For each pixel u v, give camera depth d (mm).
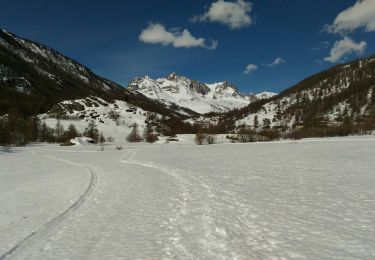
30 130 124312
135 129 168625
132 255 10211
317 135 112312
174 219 13672
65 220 14523
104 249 10844
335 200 14844
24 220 14836
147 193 19406
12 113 136125
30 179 28781
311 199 15258
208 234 11438
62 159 51812
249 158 36938
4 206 17969
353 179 19797
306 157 34875
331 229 11070
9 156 61875
